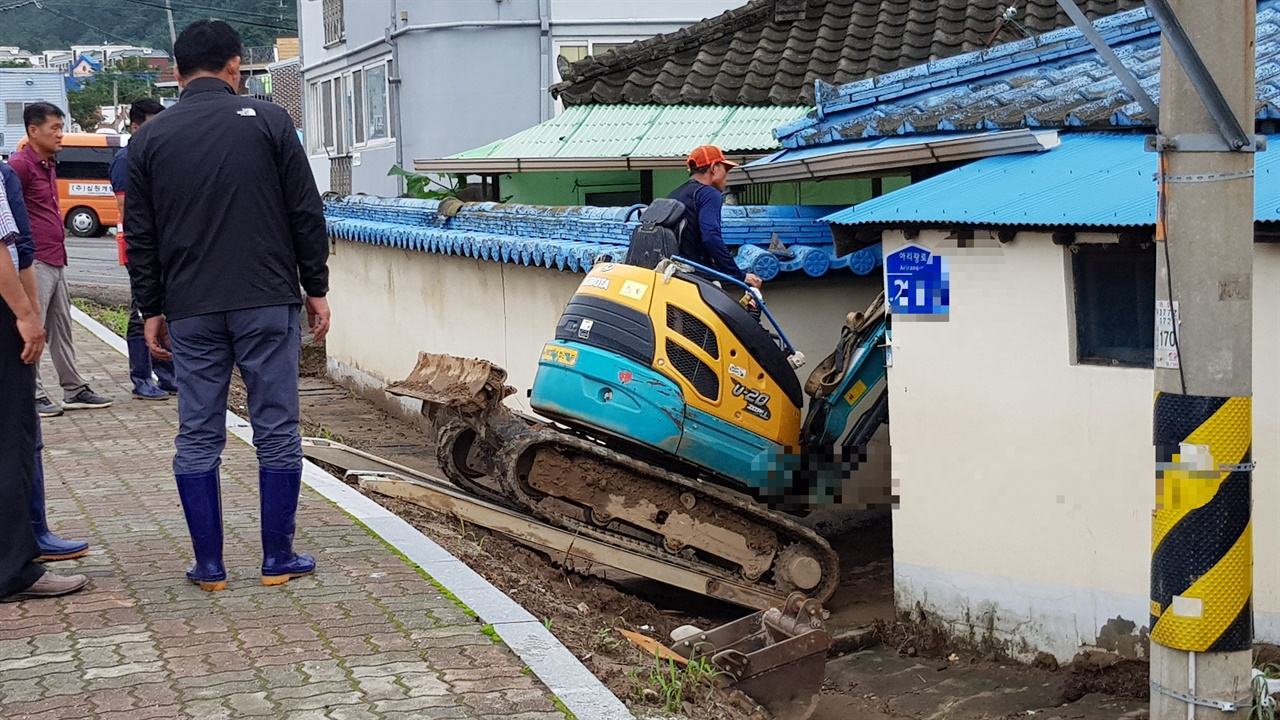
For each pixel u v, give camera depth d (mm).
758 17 14766
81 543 6180
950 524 7176
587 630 5969
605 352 7602
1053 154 7387
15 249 5422
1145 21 8805
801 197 11648
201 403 5566
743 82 13922
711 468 7684
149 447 9000
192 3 72125
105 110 80500
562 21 20766
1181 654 4414
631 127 13500
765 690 5992
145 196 5492
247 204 5438
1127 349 6465
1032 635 6883
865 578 8617
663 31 21031
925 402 7188
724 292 7754
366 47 22906
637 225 8375
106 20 103375
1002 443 6906
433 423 8180
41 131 9891
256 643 5016
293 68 43062
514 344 11125
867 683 7016
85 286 22000
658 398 7520
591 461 7707
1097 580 6602
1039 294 6676
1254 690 5203
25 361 5430
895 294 7219
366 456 8719
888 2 14414
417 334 13641
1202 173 4250
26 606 5438
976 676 6891
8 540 5434
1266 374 6008
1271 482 6031
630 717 4410
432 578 5809
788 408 7836
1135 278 6383
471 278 12047
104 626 5203
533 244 9906
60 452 8820
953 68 9336
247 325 5508
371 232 14258
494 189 15125
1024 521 6859
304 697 4504
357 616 5324
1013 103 8156
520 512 7836
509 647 4984
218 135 5418
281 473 5664
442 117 20875
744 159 12250
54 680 4656
